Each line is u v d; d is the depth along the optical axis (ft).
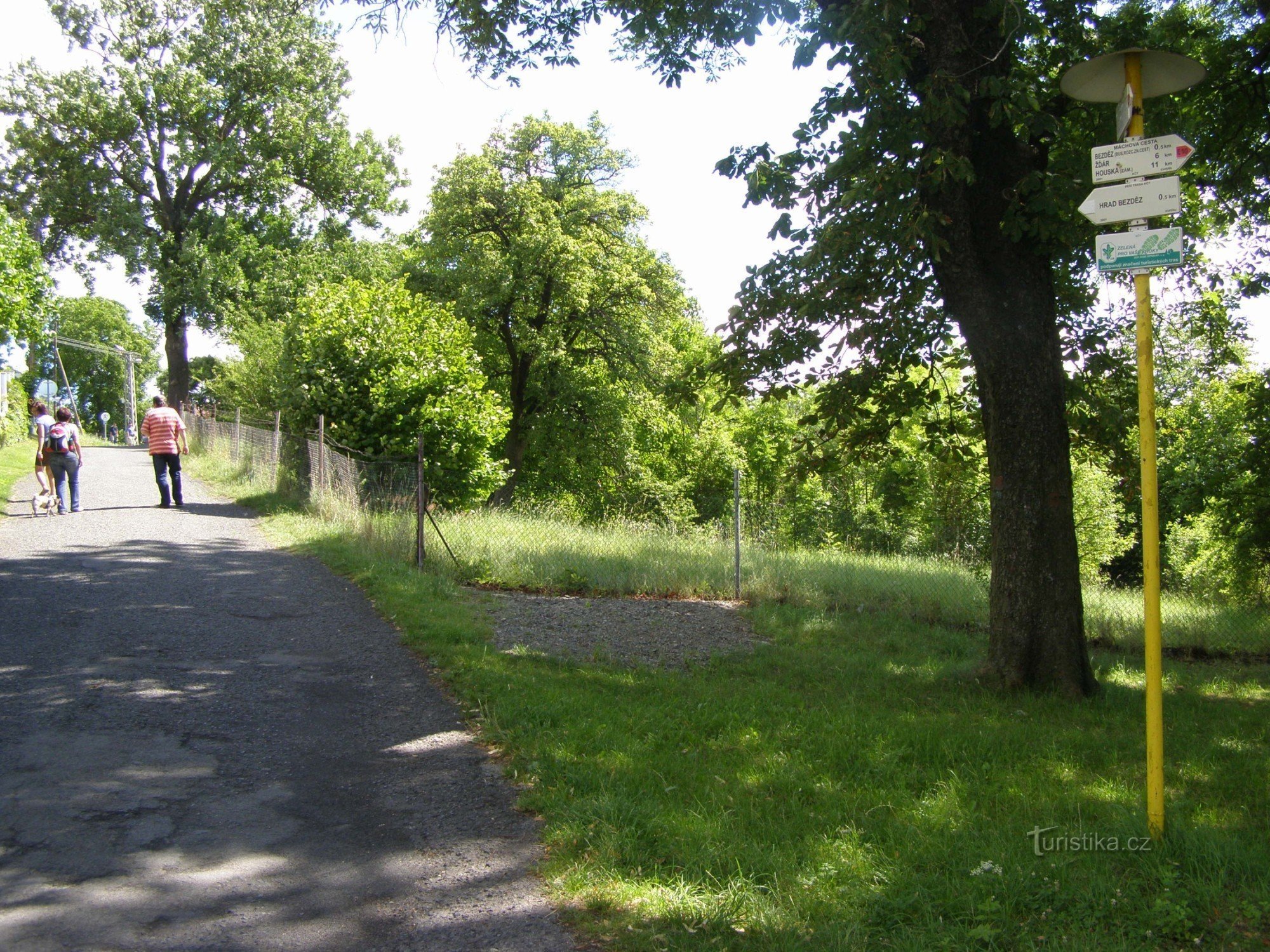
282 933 11.84
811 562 47.62
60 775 16.28
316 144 112.37
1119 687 28.09
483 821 15.19
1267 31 33.01
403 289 57.98
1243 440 52.95
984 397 27.37
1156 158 14.15
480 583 37.70
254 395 77.66
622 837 14.12
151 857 13.66
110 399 274.16
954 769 18.39
